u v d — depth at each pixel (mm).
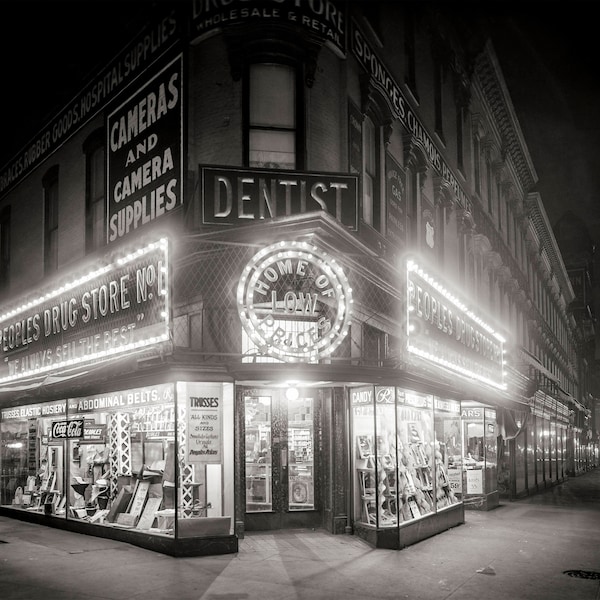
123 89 14969
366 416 12977
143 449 12391
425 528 13406
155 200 13523
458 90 23109
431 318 14992
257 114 13125
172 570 10062
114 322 13172
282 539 12578
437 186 19812
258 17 12961
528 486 25734
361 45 15039
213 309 12195
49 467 15055
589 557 11820
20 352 17406
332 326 11742
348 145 14000
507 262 30047
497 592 9211
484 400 17531
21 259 19750
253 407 13383
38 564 10445
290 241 11711
